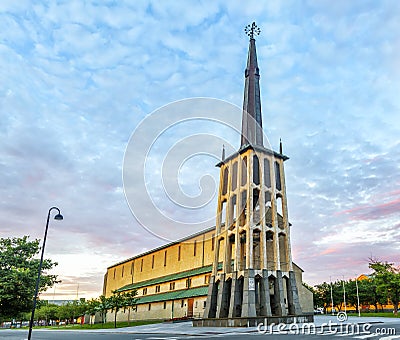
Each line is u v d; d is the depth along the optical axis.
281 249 42.84
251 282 33.94
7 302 27.64
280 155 41.66
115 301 51.06
